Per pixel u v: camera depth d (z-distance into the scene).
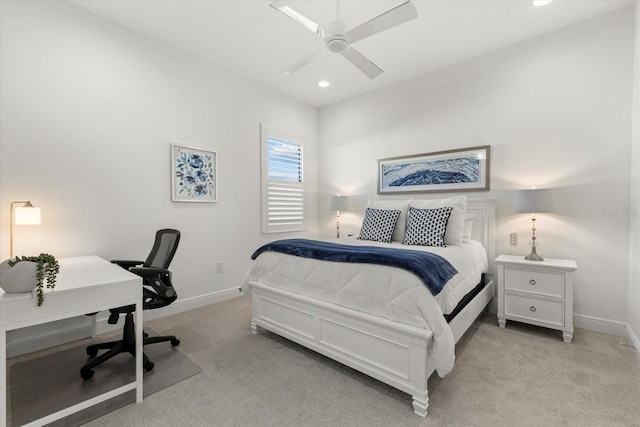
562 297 2.47
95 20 2.61
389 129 4.08
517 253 3.07
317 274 2.18
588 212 2.70
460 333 2.12
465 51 3.19
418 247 2.71
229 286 3.68
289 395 1.77
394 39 2.96
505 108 3.13
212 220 3.50
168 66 3.10
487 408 1.64
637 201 2.29
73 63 2.49
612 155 2.58
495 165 3.21
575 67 2.74
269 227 4.16
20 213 2.09
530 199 2.64
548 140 2.89
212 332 2.68
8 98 2.20
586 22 2.67
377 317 1.80
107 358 2.00
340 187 4.66
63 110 2.45
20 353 2.26
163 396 1.76
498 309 2.78
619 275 2.56
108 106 2.69
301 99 4.57
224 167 3.62
